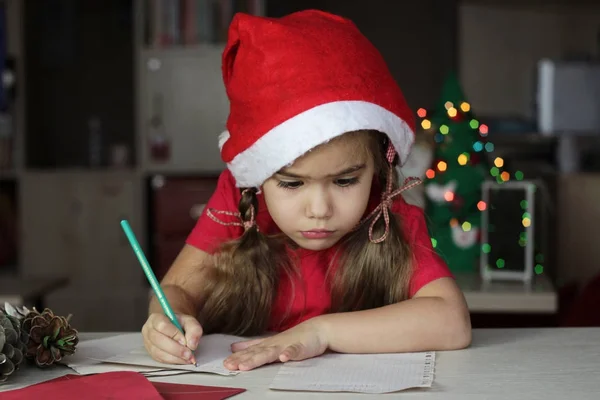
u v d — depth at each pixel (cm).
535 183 268
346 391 104
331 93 124
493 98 395
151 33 357
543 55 392
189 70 356
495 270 235
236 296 145
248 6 354
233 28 133
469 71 395
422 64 400
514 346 128
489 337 135
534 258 246
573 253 344
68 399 100
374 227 143
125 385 105
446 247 251
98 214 362
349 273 143
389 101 129
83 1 399
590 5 381
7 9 359
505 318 262
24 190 363
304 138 122
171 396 102
